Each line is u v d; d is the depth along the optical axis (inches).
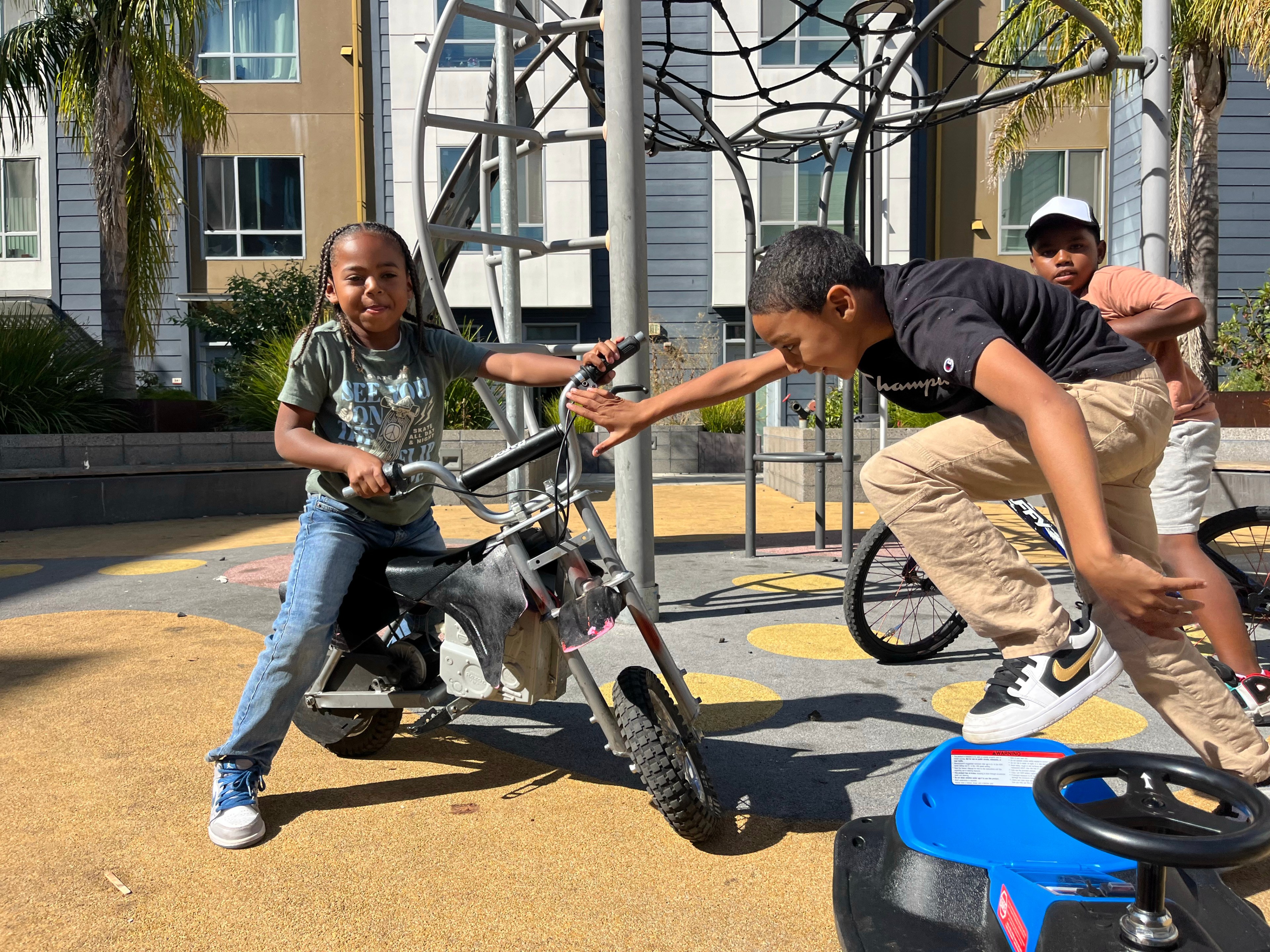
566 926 72.7
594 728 118.6
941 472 78.1
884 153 367.9
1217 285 429.7
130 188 411.2
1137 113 574.2
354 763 107.3
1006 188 607.8
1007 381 62.8
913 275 74.1
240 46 625.6
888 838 74.9
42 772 103.1
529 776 103.3
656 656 91.0
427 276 139.4
